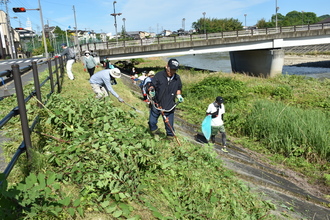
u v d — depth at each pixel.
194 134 8.21
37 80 4.80
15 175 3.00
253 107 10.94
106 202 2.86
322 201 5.17
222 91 15.09
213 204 3.65
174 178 4.08
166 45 29.31
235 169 5.85
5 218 2.21
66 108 4.46
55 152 3.57
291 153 7.45
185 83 18.86
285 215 4.17
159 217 2.90
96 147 3.63
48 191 2.63
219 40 29.59
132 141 3.99
